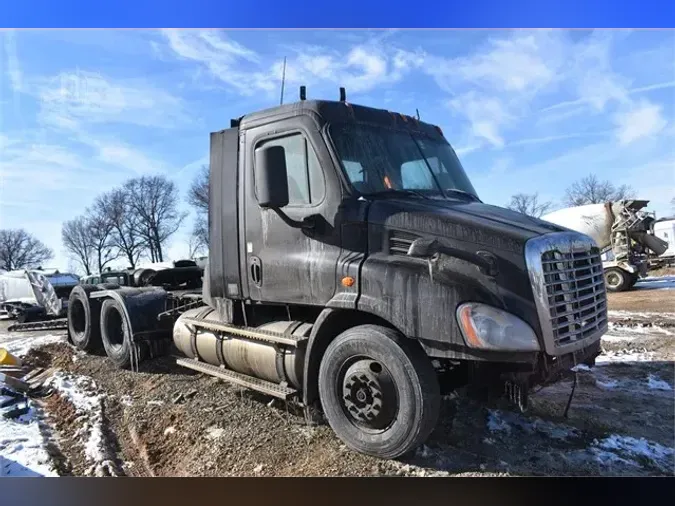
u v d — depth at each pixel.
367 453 3.56
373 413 3.46
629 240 15.50
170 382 5.74
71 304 8.01
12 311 14.91
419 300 3.32
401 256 3.52
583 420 4.24
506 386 3.38
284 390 4.20
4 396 5.44
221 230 4.75
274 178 3.74
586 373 5.72
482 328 3.12
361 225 3.75
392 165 4.18
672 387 5.17
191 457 3.89
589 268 3.71
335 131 4.02
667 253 24.14
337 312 3.79
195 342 5.26
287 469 3.56
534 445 3.79
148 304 6.58
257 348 4.48
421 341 3.33
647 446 3.77
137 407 5.02
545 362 3.29
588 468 3.46
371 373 3.49
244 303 4.63
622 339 7.64
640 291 14.98
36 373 6.96
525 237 3.31
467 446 3.77
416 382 3.31
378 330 3.50
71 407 5.12
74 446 4.20
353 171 3.96
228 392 5.22
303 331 4.11
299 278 4.04
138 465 3.87
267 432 4.17
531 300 3.21
